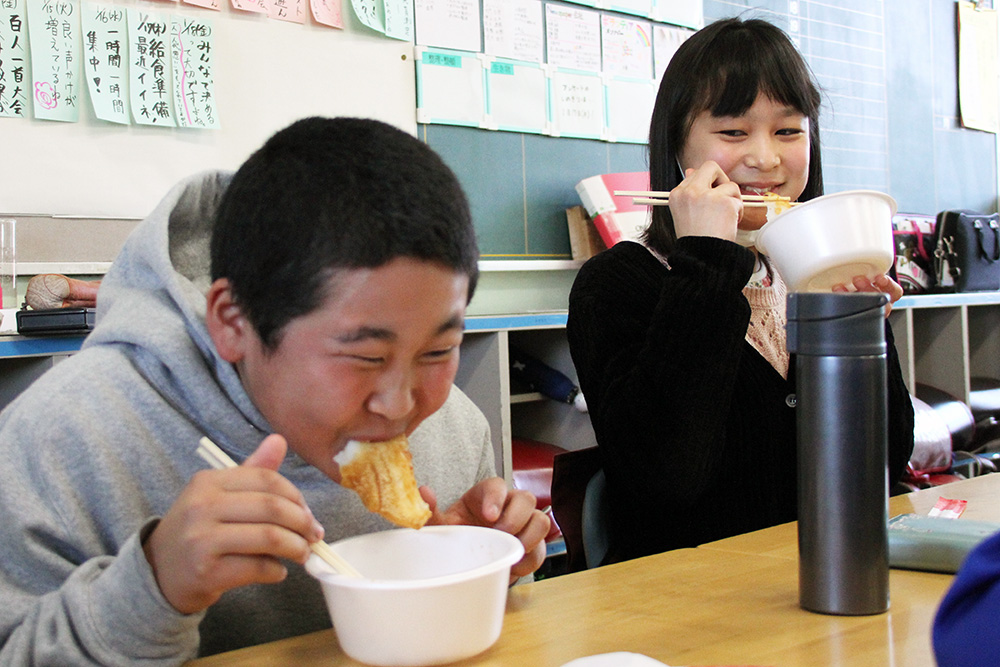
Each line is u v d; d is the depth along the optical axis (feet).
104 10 7.28
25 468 2.39
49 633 1.97
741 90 4.64
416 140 2.24
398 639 1.95
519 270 9.77
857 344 2.20
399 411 2.08
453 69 9.30
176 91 7.63
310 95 8.41
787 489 4.60
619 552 4.42
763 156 4.68
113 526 2.46
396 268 1.94
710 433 4.09
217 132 7.89
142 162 7.50
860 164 13.07
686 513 4.45
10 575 2.26
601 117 10.50
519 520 2.62
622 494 4.54
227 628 2.75
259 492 1.96
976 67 14.70
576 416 9.09
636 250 4.81
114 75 7.34
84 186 7.22
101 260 7.27
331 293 1.96
